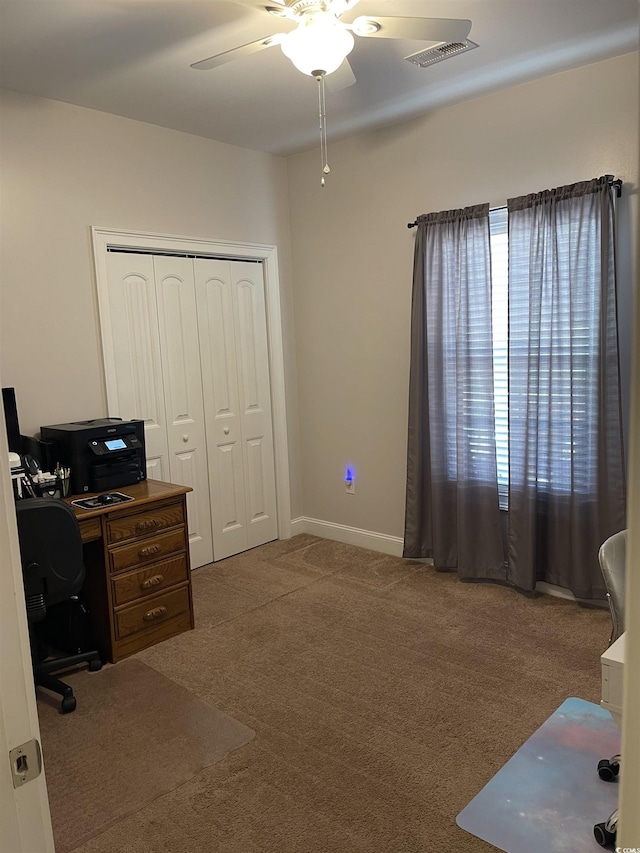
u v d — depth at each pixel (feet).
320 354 14.71
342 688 8.75
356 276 13.71
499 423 11.89
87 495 10.17
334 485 14.92
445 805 6.51
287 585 12.43
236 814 6.50
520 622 10.47
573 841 5.98
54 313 10.82
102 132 11.29
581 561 10.71
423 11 8.11
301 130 12.64
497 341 11.75
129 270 12.01
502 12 8.18
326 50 7.01
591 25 8.61
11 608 2.72
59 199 10.79
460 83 10.61
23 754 2.77
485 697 8.37
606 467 10.33
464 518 12.01
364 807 6.53
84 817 6.54
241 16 7.90
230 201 13.55
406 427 13.32
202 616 11.20
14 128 10.19
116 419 11.30
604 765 6.72
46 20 7.86
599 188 9.91
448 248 11.84
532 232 10.67
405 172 12.59
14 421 9.95
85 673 9.45
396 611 11.07
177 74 9.65
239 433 14.25
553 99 10.52
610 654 4.77
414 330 12.42
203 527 13.62
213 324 13.57
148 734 7.90
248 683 8.98
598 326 10.19
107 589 9.57
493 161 11.36
